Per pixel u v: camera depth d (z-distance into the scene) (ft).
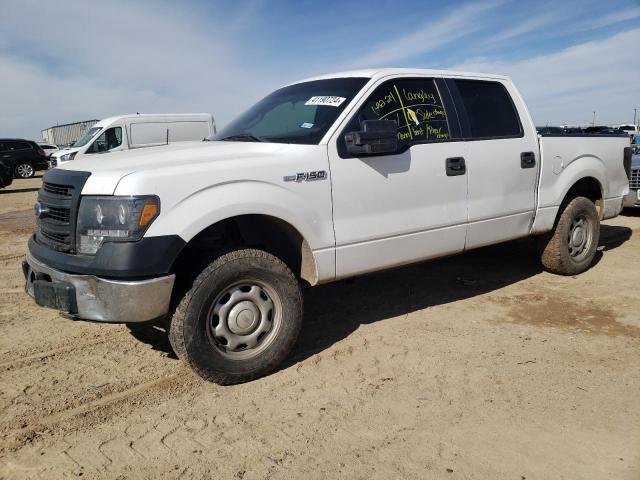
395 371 11.74
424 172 13.64
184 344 10.62
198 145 13.48
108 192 10.18
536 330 13.87
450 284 17.98
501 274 19.07
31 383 11.51
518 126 16.21
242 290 11.30
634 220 29.91
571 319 14.58
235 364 11.14
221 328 11.09
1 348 13.37
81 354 12.99
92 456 8.98
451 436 9.30
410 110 13.87
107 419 10.09
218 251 10.98
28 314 15.87
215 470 8.55
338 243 12.37
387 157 12.99
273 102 15.01
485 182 15.02
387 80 13.65
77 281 10.21
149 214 10.01
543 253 18.33
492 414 9.95
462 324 14.39
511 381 11.17
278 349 11.62
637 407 10.09
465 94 15.23
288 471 8.48
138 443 9.32
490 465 8.50
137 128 50.31
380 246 13.08
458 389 10.89
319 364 12.20
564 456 8.70
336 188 12.21
